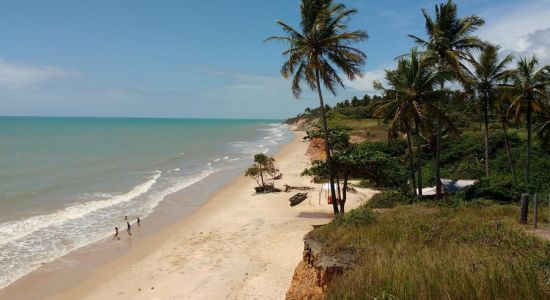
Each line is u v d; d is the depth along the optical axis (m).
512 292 5.85
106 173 48.16
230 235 24.61
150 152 73.12
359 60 24.84
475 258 8.02
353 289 6.92
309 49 24.75
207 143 97.94
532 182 30.80
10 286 17.81
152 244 23.48
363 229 12.75
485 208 17.94
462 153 40.66
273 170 40.97
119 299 16.42
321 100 25.59
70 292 17.27
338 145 45.81
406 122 26.77
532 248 9.48
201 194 38.28
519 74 28.47
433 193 29.69
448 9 28.41
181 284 17.47
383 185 37.41
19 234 24.53
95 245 23.25
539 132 33.56
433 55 26.53
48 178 43.00
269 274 17.72
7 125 181.75
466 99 32.16
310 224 26.31
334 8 24.27
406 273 6.93
